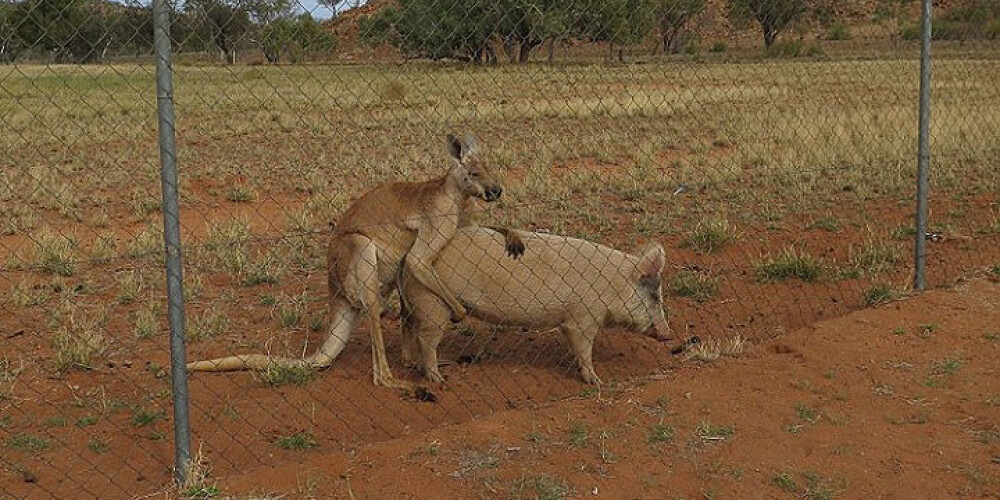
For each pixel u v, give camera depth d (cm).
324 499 450
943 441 513
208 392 596
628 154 1491
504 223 1061
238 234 1018
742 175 1354
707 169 1366
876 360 627
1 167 1445
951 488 465
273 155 1574
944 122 1551
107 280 868
